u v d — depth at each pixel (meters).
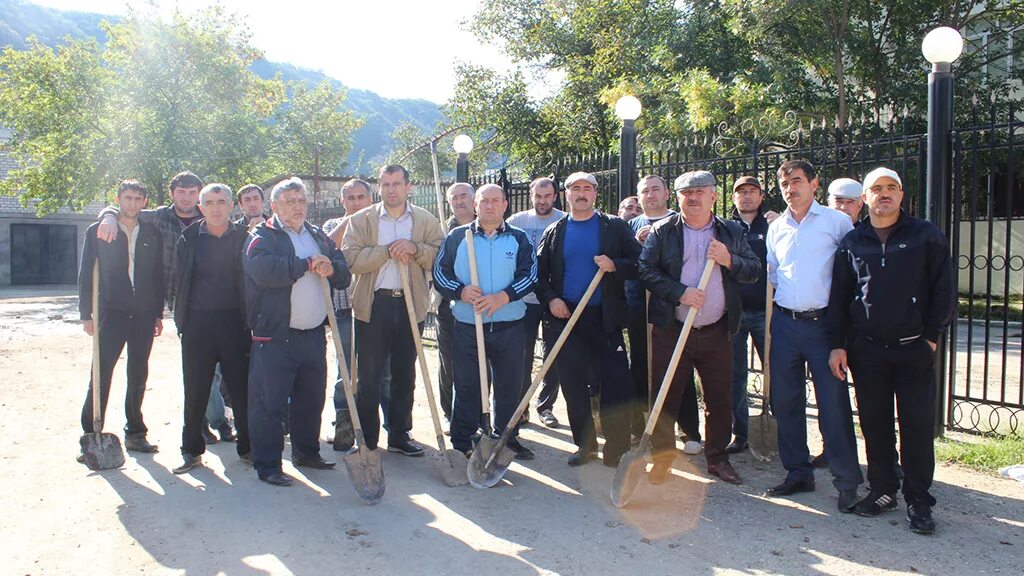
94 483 4.60
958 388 7.94
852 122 6.05
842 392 4.16
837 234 4.25
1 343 10.85
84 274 4.99
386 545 3.69
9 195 27.17
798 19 14.95
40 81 22.50
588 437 5.04
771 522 3.99
